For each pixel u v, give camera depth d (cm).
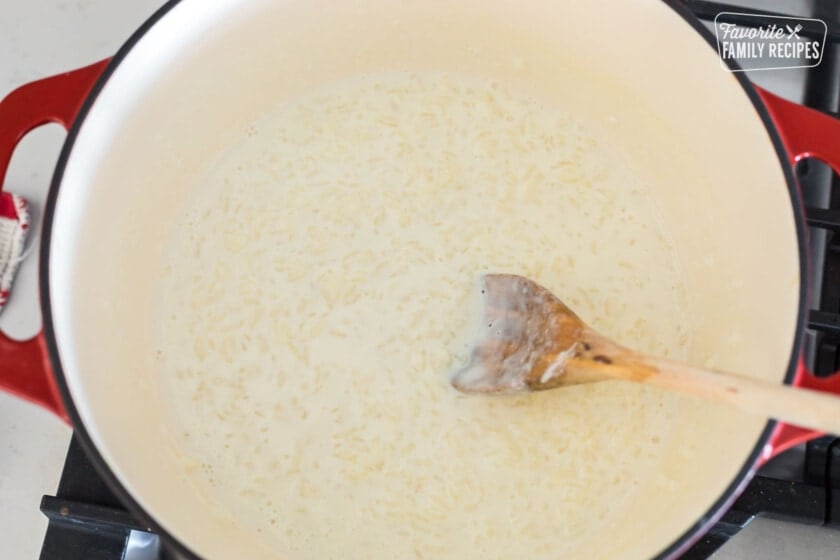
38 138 59
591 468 55
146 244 57
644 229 59
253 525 54
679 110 56
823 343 55
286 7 56
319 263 58
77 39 61
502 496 54
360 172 60
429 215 59
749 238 53
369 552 53
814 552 52
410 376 56
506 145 60
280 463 55
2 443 54
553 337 51
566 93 61
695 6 58
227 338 57
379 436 55
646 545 49
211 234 59
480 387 53
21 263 57
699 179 57
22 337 56
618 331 57
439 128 61
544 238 59
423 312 57
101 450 47
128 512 50
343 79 61
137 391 55
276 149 60
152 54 52
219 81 57
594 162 60
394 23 59
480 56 60
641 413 56
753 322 53
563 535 54
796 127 52
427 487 54
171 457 54
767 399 46
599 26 56
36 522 53
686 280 59
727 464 49
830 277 55
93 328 52
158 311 57
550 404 56
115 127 52
